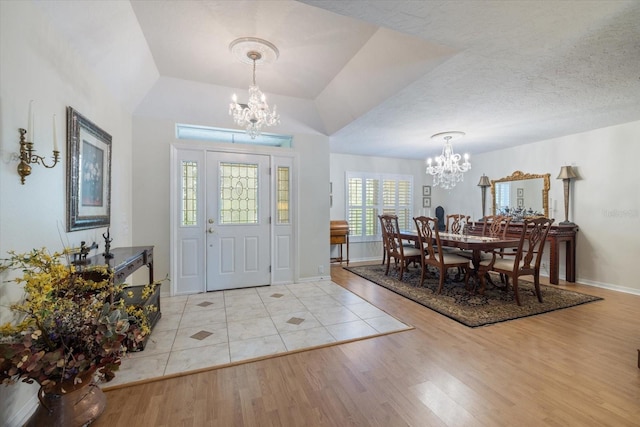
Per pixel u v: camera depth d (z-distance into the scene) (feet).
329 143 15.74
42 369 3.69
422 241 13.24
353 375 6.14
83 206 6.80
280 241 13.55
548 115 11.32
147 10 6.79
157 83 10.28
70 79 6.29
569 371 6.24
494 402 5.26
